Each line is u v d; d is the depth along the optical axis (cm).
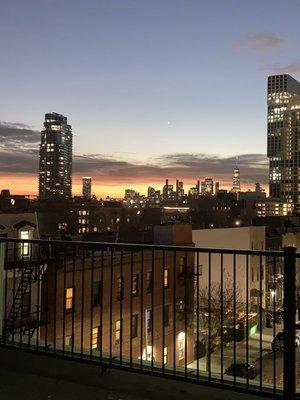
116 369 576
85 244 600
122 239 4350
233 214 12938
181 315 2928
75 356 602
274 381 501
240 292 3916
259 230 5588
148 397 500
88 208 10431
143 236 4131
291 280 488
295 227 7775
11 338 702
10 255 1272
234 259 546
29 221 2794
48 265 922
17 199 8462
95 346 2392
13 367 584
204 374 549
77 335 2308
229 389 509
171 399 495
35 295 1839
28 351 624
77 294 2327
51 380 545
